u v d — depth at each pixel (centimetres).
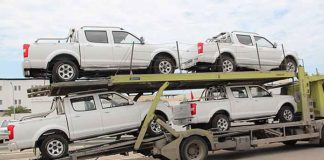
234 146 1167
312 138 1347
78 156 1006
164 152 1067
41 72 1066
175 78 1091
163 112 1134
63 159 988
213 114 1181
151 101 1141
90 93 1077
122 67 1119
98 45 1094
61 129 1008
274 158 1156
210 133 1119
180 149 1080
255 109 1250
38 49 1026
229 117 1211
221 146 1140
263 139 1233
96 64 1088
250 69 1331
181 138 1079
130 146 1074
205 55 1219
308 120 1312
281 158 1148
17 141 971
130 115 1088
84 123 1034
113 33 1127
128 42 1140
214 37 1359
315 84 1397
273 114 1286
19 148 973
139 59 1135
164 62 1164
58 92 1113
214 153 1385
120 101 1093
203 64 1247
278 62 1370
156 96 1076
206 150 1109
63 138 1007
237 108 1220
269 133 1261
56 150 998
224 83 1260
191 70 1308
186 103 1180
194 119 1153
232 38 1291
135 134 1149
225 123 1194
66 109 1028
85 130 1034
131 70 1114
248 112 1237
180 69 1195
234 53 1269
